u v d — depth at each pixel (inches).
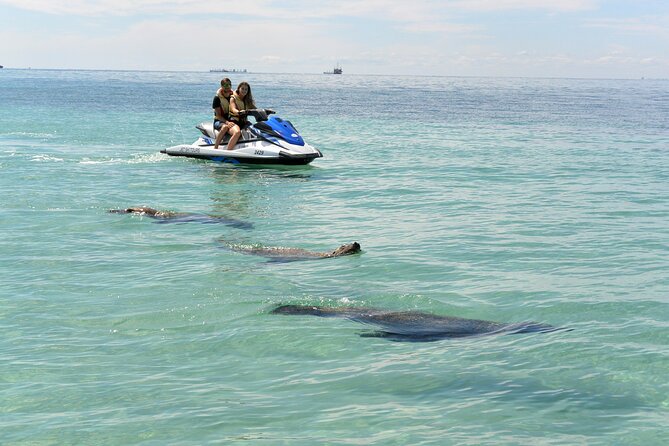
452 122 1296.8
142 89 2714.1
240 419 170.9
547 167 688.4
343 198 519.8
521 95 2805.1
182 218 440.8
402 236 394.0
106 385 194.7
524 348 219.5
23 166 642.8
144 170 644.1
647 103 2156.7
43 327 245.3
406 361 209.6
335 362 210.2
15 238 381.7
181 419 171.6
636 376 195.3
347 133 1055.0
